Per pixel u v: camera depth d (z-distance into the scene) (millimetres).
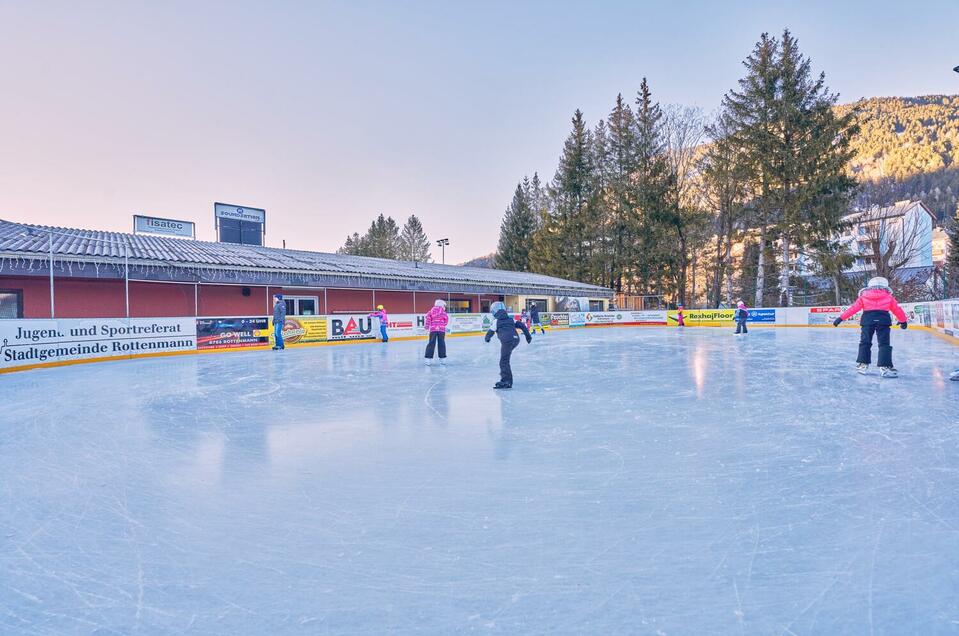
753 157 30312
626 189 39656
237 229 25031
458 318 22422
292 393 6695
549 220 46750
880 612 1725
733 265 35438
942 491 2834
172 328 13281
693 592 1873
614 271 42656
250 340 15156
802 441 3920
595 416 4977
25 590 1969
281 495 2947
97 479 3270
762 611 1746
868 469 3232
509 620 1724
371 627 1699
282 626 1714
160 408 5672
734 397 5938
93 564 2170
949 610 1728
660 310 34719
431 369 9492
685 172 38844
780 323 26672
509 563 2111
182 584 1997
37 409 5676
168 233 21359
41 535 2459
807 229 28609
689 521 2492
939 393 5910
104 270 13156
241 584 1988
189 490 3051
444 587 1940
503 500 2814
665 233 38062
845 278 31891
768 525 2432
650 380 7496
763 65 30109
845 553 2145
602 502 2758
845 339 16219
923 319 18312
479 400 6012
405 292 23531
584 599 1842
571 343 16484
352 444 4043
